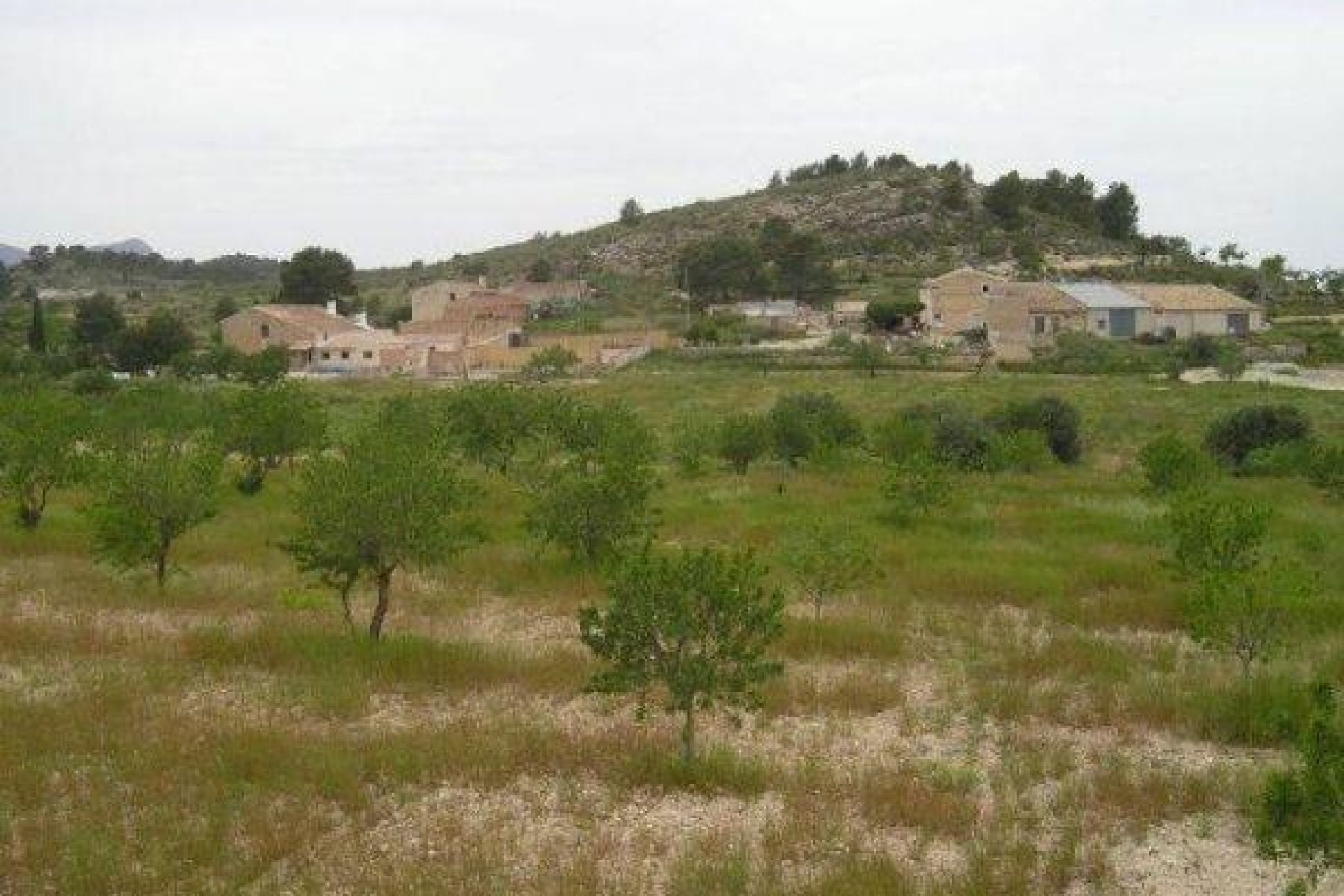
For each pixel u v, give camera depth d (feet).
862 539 78.59
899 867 37.17
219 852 37.11
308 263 407.03
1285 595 52.11
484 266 542.57
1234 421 149.79
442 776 44.78
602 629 46.68
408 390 244.42
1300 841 30.14
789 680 55.72
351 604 71.87
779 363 275.18
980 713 52.80
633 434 125.90
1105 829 40.16
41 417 95.76
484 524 91.56
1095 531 93.56
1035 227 503.61
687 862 36.94
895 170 579.07
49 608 69.31
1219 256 436.35
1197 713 50.57
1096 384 230.89
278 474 129.29
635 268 502.38
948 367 261.03
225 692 54.13
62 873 35.42
